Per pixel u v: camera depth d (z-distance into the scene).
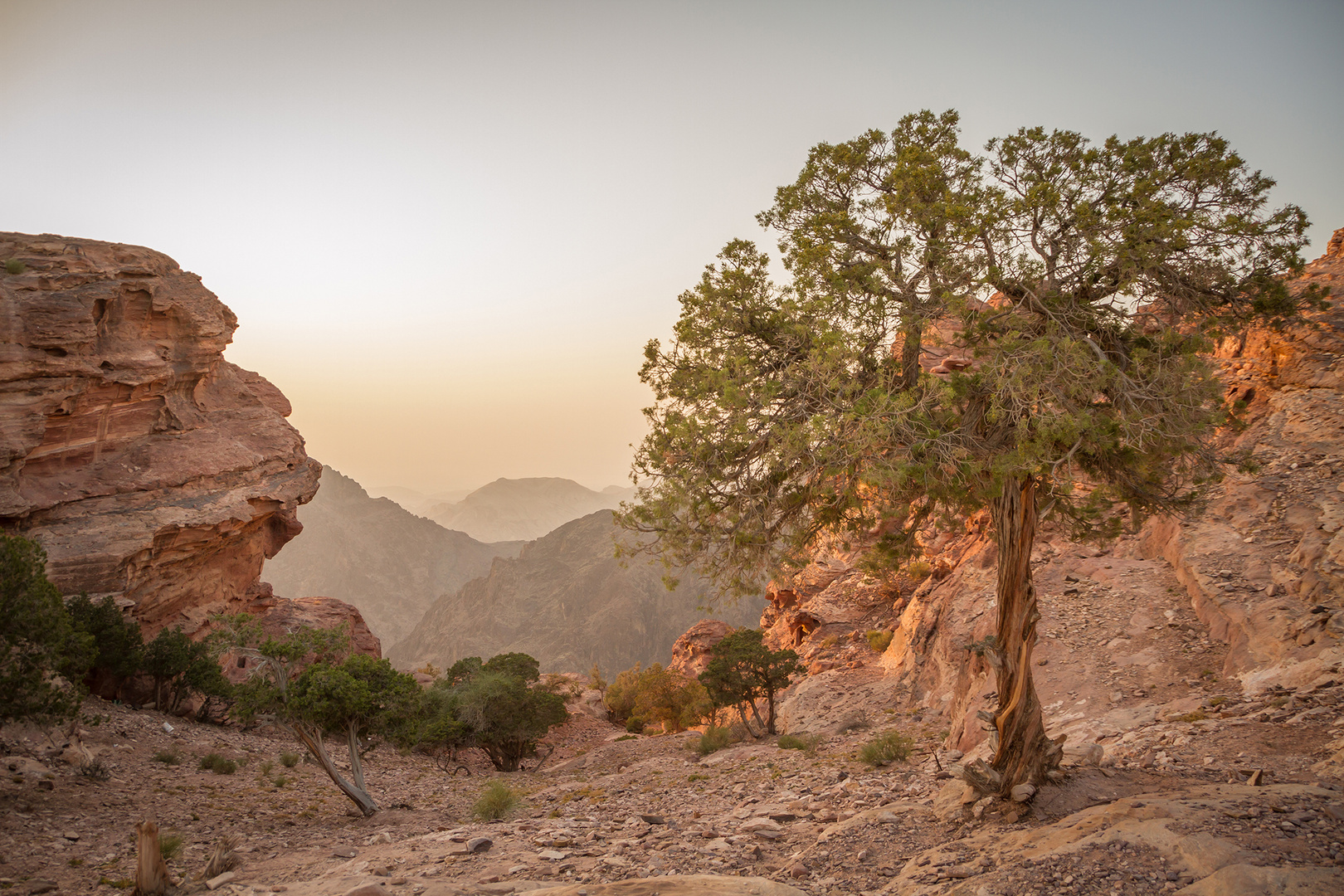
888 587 43.59
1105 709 16.77
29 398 37.03
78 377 38.84
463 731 37.22
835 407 9.55
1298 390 25.92
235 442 47.16
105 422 41.06
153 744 27.58
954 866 8.62
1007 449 9.74
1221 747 11.57
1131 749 12.86
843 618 44.81
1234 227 9.23
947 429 9.45
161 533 39.84
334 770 19.98
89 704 30.23
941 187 10.27
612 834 13.26
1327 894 6.13
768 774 19.44
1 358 36.06
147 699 35.38
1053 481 10.21
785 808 13.90
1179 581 21.45
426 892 9.25
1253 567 19.41
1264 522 21.12
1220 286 9.94
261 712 20.02
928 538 39.12
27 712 17.23
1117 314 9.95
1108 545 26.03
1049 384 9.12
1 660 16.81
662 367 11.20
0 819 15.16
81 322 38.84
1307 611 16.64
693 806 16.20
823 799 14.44
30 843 13.83
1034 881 7.47
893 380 9.85
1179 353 9.31
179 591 42.44
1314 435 23.67
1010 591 10.39
